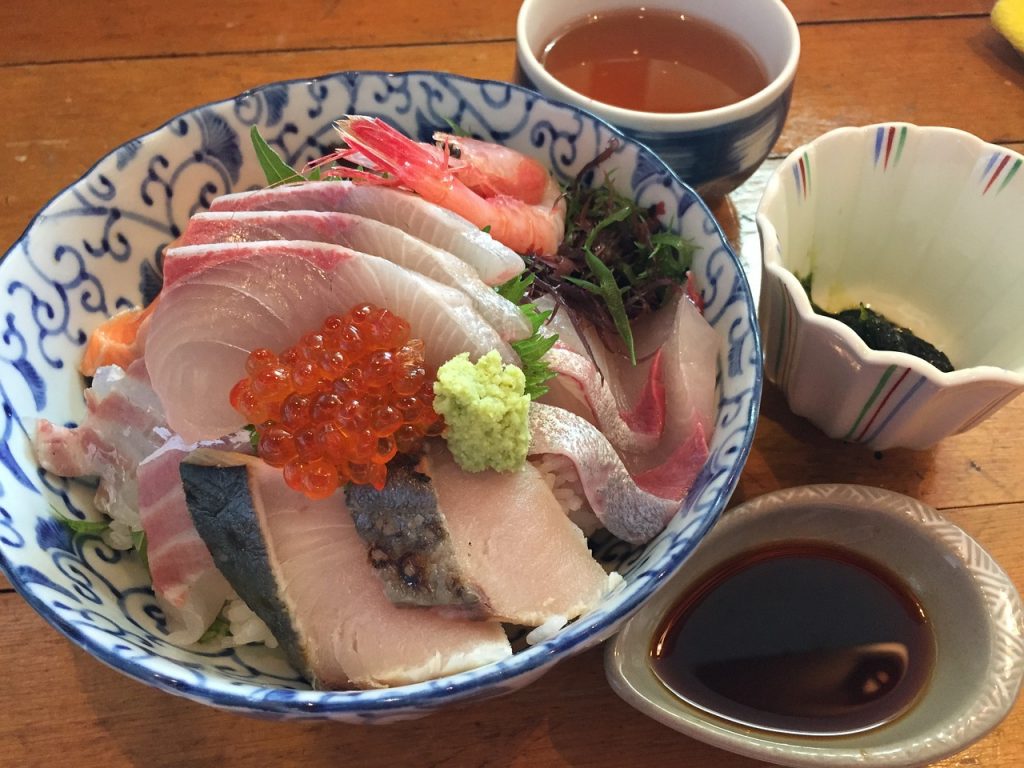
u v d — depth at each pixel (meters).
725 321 0.21
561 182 0.25
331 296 0.19
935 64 0.33
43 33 0.32
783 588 0.21
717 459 0.19
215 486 0.18
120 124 0.29
